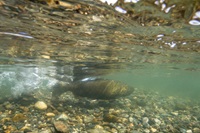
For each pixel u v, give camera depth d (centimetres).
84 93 103
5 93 98
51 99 98
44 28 56
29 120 66
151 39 68
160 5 38
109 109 92
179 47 82
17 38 67
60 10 43
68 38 67
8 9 43
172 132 73
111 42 73
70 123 68
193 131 77
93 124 69
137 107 105
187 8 39
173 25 50
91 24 52
